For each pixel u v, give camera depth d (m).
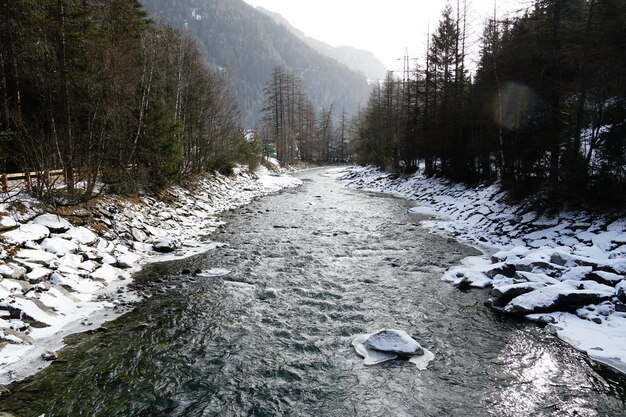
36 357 6.43
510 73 18.97
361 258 13.08
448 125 27.84
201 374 6.23
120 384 5.88
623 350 6.88
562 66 15.91
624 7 13.63
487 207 19.41
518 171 18.55
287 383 6.07
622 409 5.46
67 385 5.77
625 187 12.59
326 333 7.69
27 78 14.43
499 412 5.43
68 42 15.02
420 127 34.22
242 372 6.33
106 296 9.20
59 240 10.56
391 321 8.29
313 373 6.34
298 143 80.75
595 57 14.09
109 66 15.41
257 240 15.40
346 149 96.00
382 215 22.00
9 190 11.30
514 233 15.34
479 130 25.23
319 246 14.60
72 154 13.27
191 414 5.30
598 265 9.84
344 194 32.44
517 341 7.44
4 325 6.84
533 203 16.06
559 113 15.85
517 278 9.90
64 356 6.54
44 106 14.48
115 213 14.51
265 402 5.62
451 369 6.50
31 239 9.95
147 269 11.41
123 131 16.31
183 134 24.12
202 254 13.18
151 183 18.67
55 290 8.55
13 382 5.75
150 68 19.77
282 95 67.19
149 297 9.29
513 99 19.61
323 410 5.48
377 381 6.15
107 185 15.98
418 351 6.88
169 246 13.45
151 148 18.89
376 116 52.75
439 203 25.19
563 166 14.88
